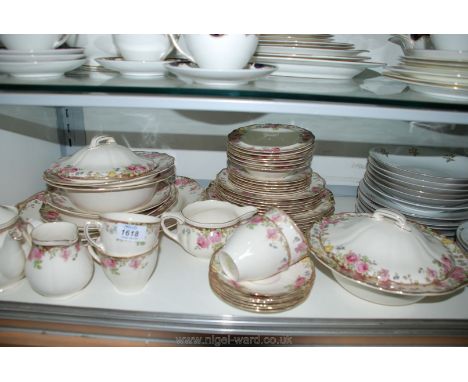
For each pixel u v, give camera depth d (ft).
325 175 3.31
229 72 1.64
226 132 3.18
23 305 1.91
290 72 2.12
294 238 1.90
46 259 1.83
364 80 2.18
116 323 1.90
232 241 1.92
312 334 1.88
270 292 1.91
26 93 1.70
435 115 1.66
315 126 3.15
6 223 1.88
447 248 2.04
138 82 1.82
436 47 2.12
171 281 2.15
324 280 2.20
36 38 1.81
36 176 2.85
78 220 2.25
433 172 2.72
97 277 2.16
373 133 3.16
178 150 3.26
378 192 2.63
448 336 1.92
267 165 2.26
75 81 1.82
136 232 1.87
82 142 3.21
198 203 2.39
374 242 1.90
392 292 1.72
